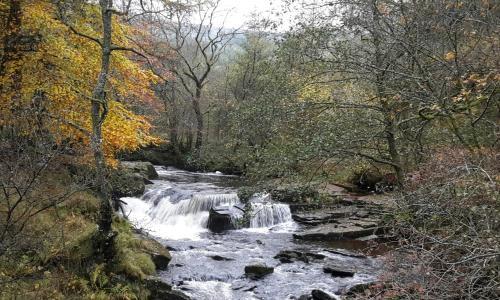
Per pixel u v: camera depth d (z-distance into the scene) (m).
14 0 10.80
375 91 10.02
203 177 26.06
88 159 9.77
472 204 5.47
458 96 7.27
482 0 7.80
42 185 8.09
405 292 5.28
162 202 17.70
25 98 10.48
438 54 8.26
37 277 7.36
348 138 9.54
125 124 11.89
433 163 7.76
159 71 15.82
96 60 11.91
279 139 10.15
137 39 14.16
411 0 8.67
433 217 6.06
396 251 6.43
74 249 8.17
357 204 16.25
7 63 11.11
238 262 12.09
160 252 11.19
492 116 8.67
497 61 7.14
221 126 32.88
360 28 9.04
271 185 10.14
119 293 8.23
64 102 11.30
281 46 10.04
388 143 10.42
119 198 16.80
